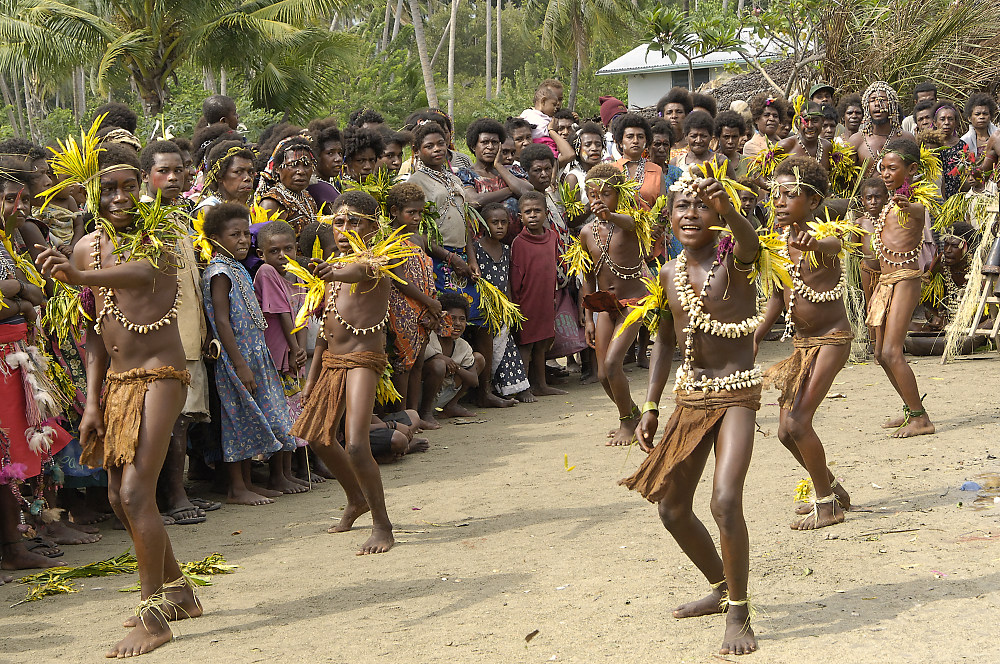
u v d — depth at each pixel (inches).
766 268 224.5
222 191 400.5
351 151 480.1
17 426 299.0
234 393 366.9
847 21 820.0
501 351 521.7
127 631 246.7
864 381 509.4
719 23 832.9
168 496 351.3
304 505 367.9
